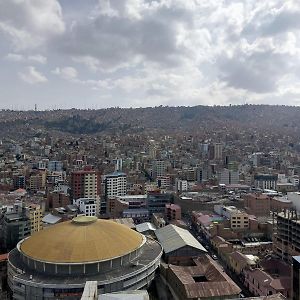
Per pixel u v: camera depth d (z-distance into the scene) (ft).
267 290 569.64
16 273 566.77
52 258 563.07
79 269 556.92
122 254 588.09
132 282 568.41
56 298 527.40
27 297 537.24
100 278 547.90
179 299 562.66
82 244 584.81
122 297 418.31
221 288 540.52
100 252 577.02
